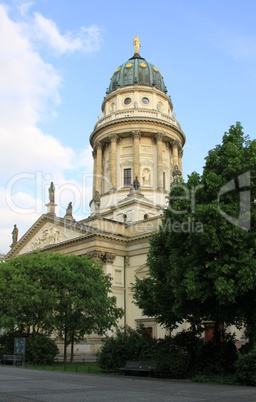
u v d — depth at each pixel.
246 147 35.28
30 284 53.47
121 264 74.06
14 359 46.94
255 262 29.89
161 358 32.06
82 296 53.69
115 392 20.98
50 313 52.03
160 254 38.53
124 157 91.19
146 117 90.06
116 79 99.44
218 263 30.75
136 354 35.31
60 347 68.81
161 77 100.88
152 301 38.78
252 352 27.66
